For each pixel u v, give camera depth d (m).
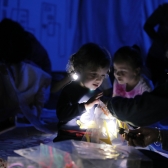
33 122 3.62
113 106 2.19
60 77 6.53
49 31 7.13
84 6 7.32
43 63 5.07
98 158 1.93
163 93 2.00
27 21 6.93
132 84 3.49
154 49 5.26
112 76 4.94
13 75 3.98
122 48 3.40
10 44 3.77
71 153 1.99
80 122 2.72
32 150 2.19
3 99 3.14
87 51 2.73
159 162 2.02
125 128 2.68
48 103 5.23
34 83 4.11
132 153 2.05
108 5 7.35
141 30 7.52
